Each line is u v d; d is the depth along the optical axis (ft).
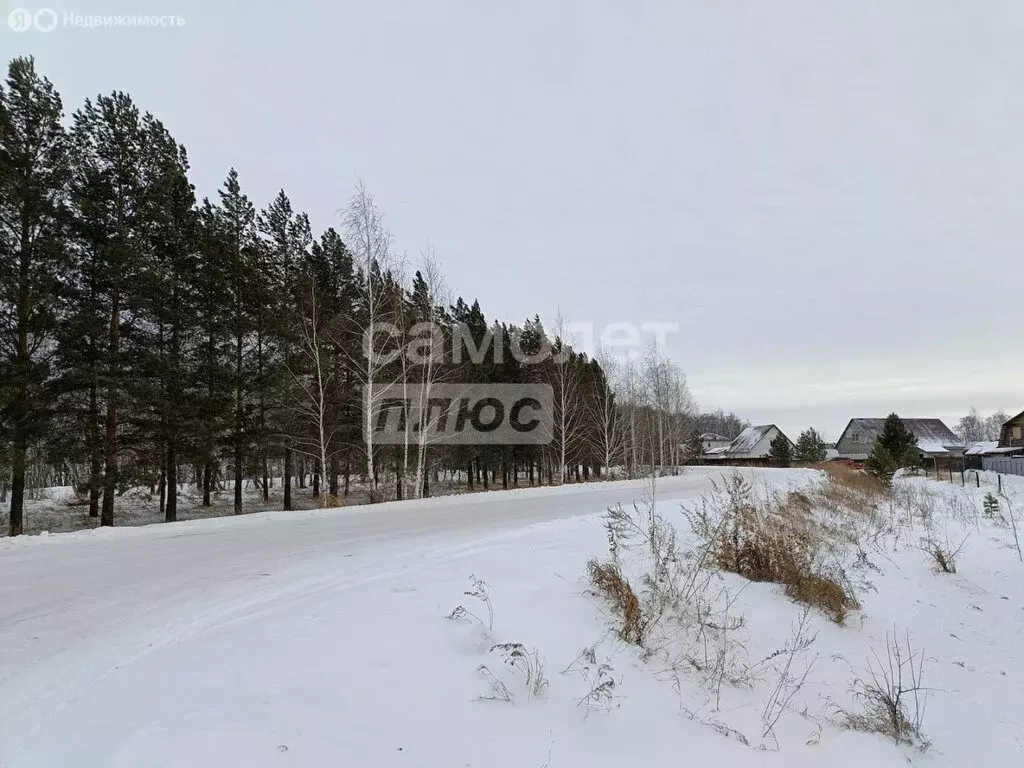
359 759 9.74
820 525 36.58
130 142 56.08
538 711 12.06
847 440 224.94
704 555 22.44
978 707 17.31
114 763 9.34
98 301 55.72
